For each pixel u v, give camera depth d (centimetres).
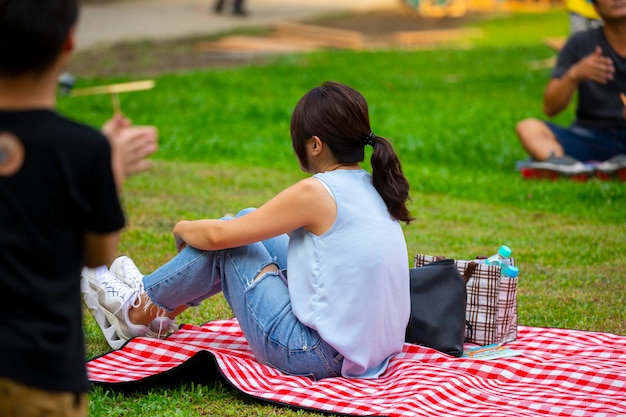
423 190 947
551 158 974
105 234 279
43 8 265
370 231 430
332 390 423
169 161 1066
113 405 415
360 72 1798
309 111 439
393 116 1339
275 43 2191
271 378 439
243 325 449
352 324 429
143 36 2209
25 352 264
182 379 445
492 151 1130
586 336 522
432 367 450
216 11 2684
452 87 1664
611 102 966
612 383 444
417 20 2850
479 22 2820
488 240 751
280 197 428
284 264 474
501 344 503
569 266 682
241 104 1403
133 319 490
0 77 269
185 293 462
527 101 1538
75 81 1553
